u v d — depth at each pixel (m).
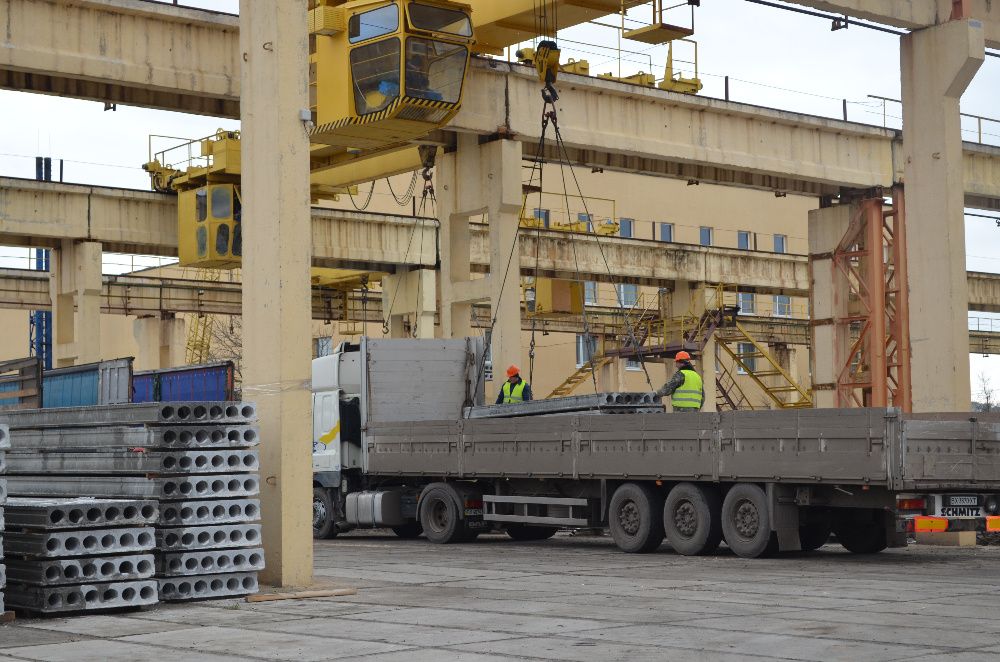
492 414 22.95
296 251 14.71
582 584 14.82
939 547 21.19
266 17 14.84
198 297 45.97
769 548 17.84
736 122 32.19
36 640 11.15
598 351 56.44
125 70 26.38
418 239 40.84
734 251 47.22
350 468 24.88
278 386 14.55
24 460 16.20
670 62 32.31
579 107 29.92
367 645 10.29
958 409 22.55
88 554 12.77
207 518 13.87
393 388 24.64
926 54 23.22
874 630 10.54
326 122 27.38
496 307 29.00
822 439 16.84
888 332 35.72
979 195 34.97
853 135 33.91
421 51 26.12
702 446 18.38
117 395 23.34
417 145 30.81
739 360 50.84
